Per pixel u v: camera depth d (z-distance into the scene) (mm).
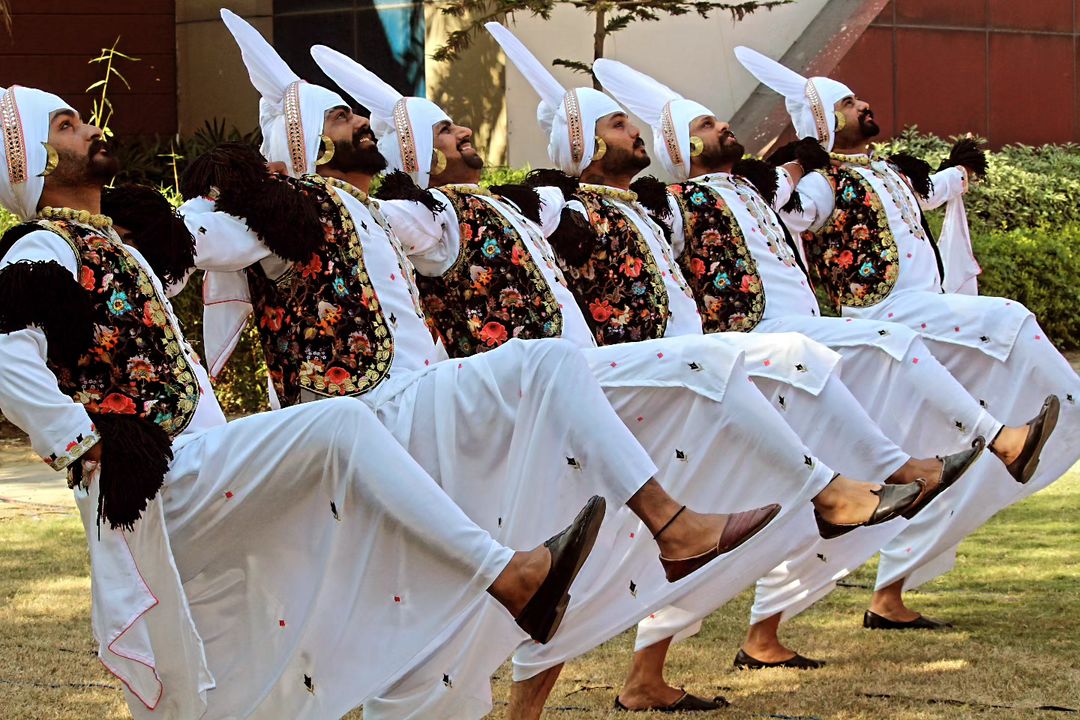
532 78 7129
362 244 5535
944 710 5652
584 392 4996
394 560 4559
